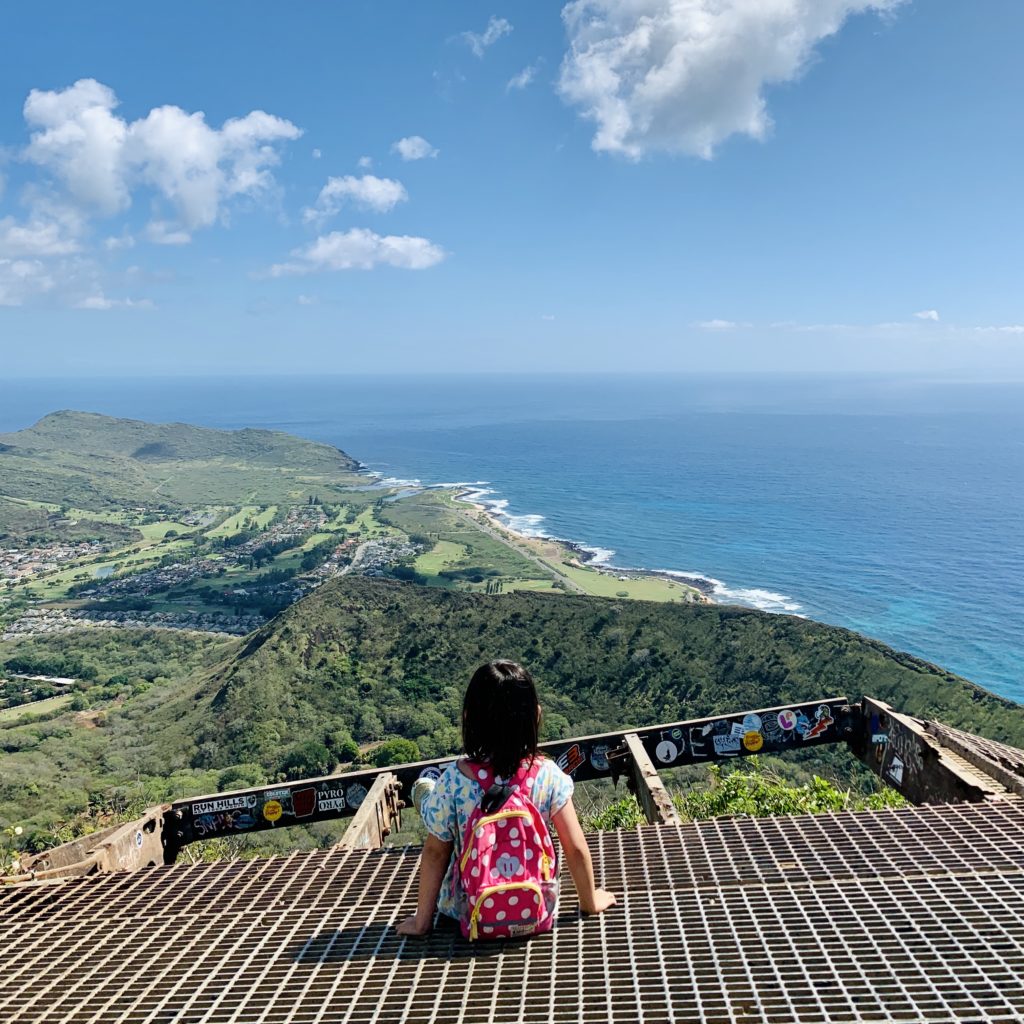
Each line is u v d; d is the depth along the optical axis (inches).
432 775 117.6
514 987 93.4
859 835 145.7
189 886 150.9
